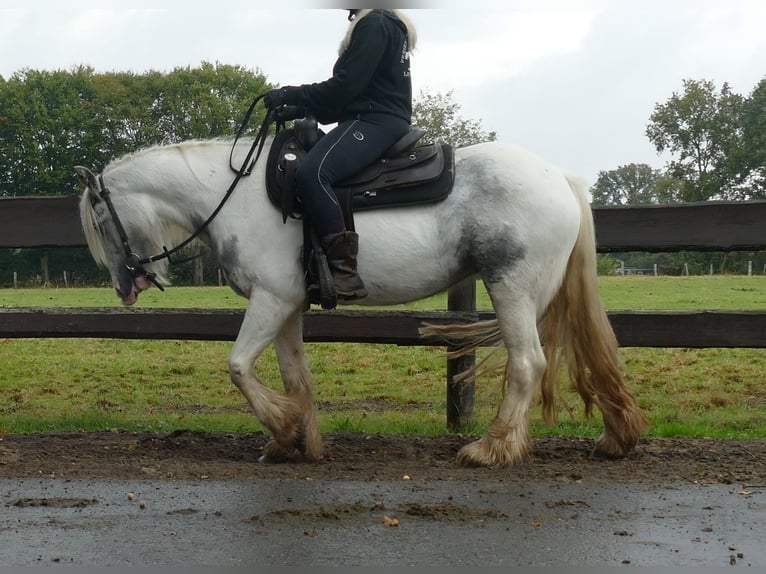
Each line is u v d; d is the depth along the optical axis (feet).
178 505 15.06
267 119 18.16
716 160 243.81
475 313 22.68
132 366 42.65
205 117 199.41
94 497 15.61
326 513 14.38
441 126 135.64
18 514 14.53
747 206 21.74
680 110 241.14
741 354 44.68
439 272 17.85
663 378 38.01
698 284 108.78
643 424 18.65
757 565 12.10
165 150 19.02
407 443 20.72
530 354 17.74
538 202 17.43
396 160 17.79
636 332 22.25
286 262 17.87
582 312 18.28
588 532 13.51
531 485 16.43
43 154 195.42
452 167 17.84
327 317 23.06
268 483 16.65
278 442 18.30
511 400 17.93
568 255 18.03
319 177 17.25
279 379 39.22
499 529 13.64
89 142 197.98
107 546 12.87
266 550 12.65
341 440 21.09
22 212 23.59
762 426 24.50
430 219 17.67
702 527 13.79
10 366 42.63
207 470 17.79
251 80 206.90
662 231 22.11
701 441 20.83
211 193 18.49
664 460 18.75
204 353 47.55
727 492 15.97
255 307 17.97
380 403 32.78
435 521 14.06
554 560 12.25
